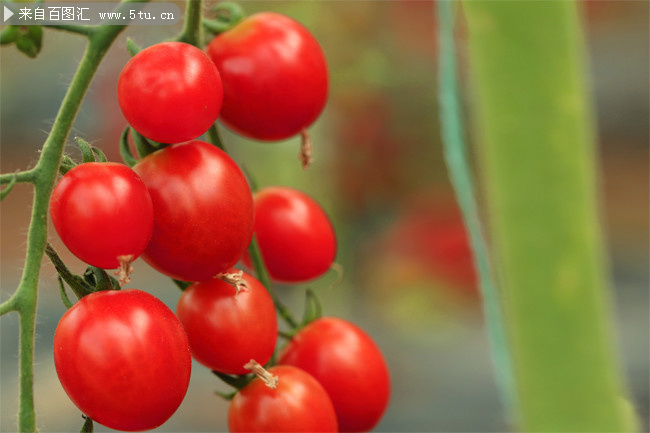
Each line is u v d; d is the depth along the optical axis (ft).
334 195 4.80
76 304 1.31
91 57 1.30
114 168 1.29
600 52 7.01
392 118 6.00
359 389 1.50
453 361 5.03
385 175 6.05
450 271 5.78
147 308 1.31
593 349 1.27
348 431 1.52
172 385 1.30
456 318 5.59
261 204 1.55
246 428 1.41
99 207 1.27
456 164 1.25
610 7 6.89
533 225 1.27
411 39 5.97
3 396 3.23
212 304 1.38
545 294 1.27
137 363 1.29
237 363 1.38
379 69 5.49
